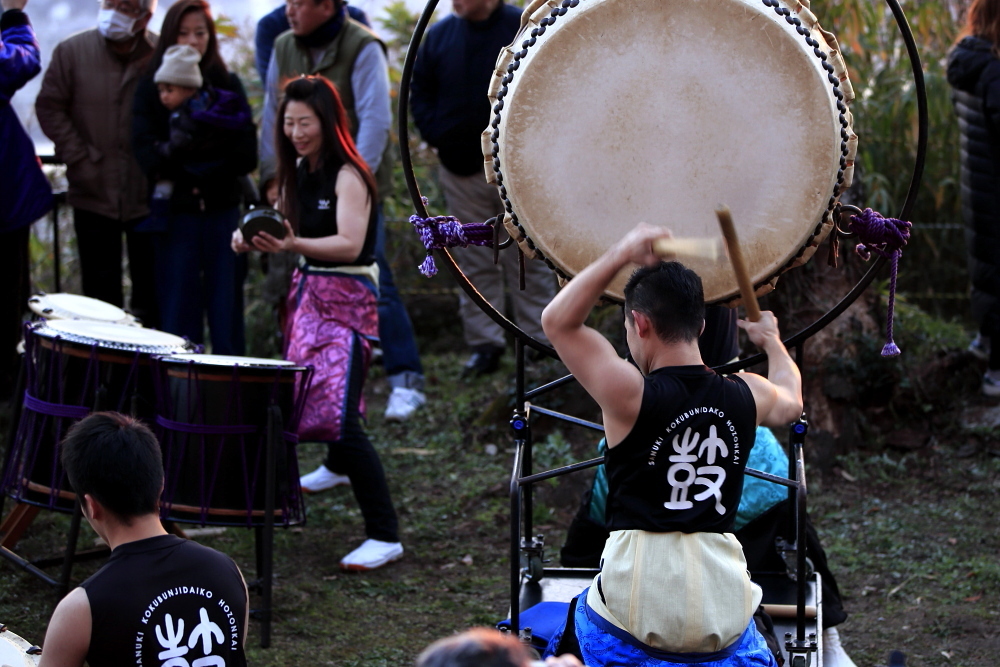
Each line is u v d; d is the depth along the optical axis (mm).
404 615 6496
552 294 9734
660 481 3703
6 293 8602
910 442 8688
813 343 8562
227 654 3795
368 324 7031
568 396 9016
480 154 9398
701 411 3699
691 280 3795
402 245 11766
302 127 6816
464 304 10305
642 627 3684
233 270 8562
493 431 9031
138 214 8695
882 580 6918
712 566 3697
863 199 10555
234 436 5859
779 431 8508
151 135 8164
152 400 6016
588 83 4035
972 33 8758
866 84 11516
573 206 4090
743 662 3754
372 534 7121
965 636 6238
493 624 6395
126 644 3633
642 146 4047
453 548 7438
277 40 9062
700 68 3992
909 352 9133
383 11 12492
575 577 5270
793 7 3998
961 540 7355
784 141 3979
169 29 8039
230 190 8438
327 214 6914
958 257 11969
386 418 9602
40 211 8328
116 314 6812
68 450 3795
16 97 10805
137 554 3732
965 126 8914
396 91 12086
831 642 5539
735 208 4031
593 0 4016
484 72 9195
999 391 9094
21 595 6324
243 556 7211
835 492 8125
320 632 6195
